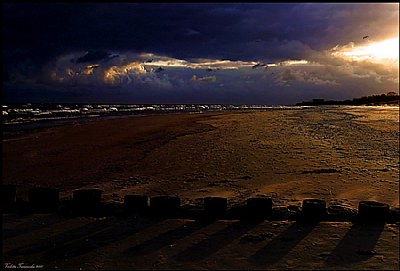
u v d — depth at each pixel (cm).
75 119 3772
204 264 421
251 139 1523
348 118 2433
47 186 953
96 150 1501
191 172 975
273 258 432
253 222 546
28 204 627
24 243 492
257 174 908
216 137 1648
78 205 601
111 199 713
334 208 572
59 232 528
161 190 801
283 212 562
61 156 1405
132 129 2236
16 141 1867
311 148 1245
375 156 1087
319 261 421
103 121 3012
